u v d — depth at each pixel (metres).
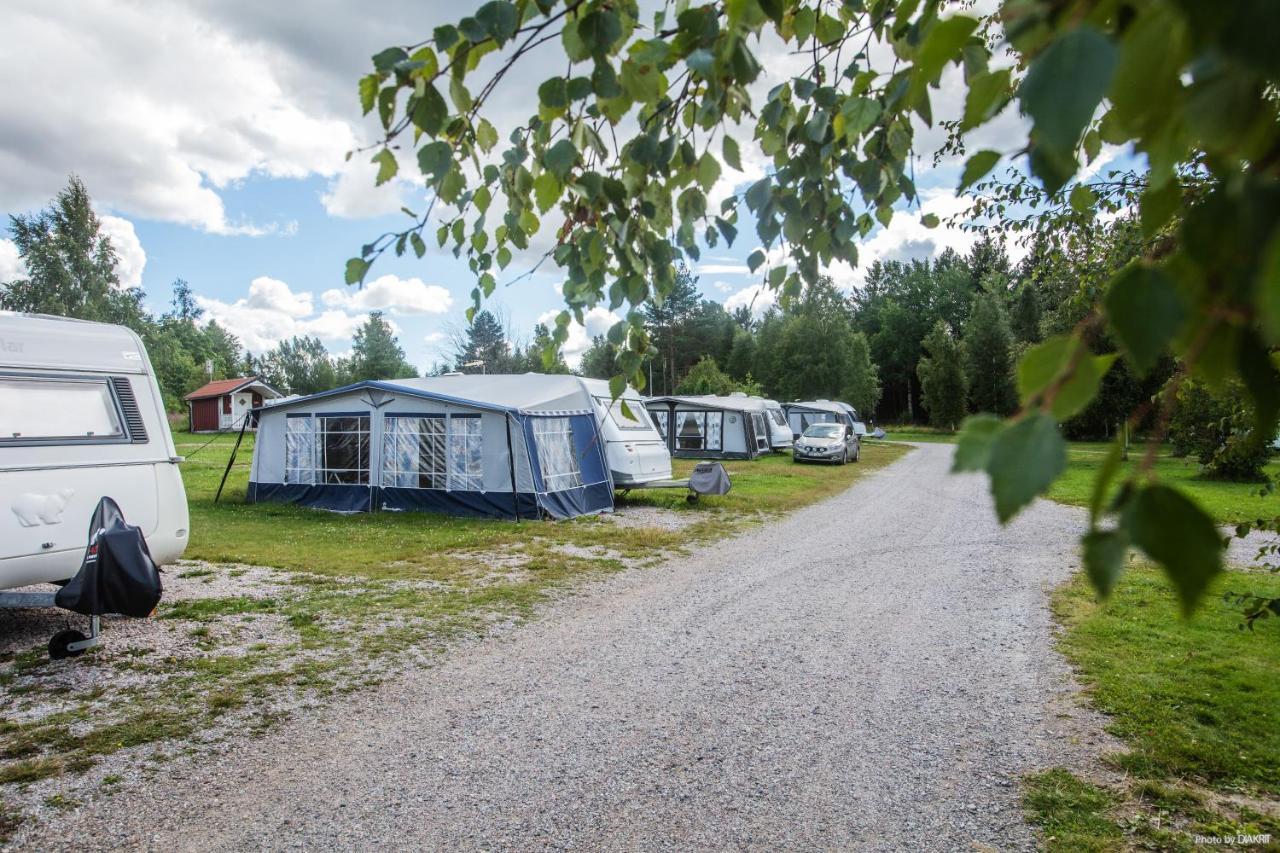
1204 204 0.52
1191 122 0.48
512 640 5.96
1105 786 3.57
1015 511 0.53
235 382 48.72
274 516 12.55
